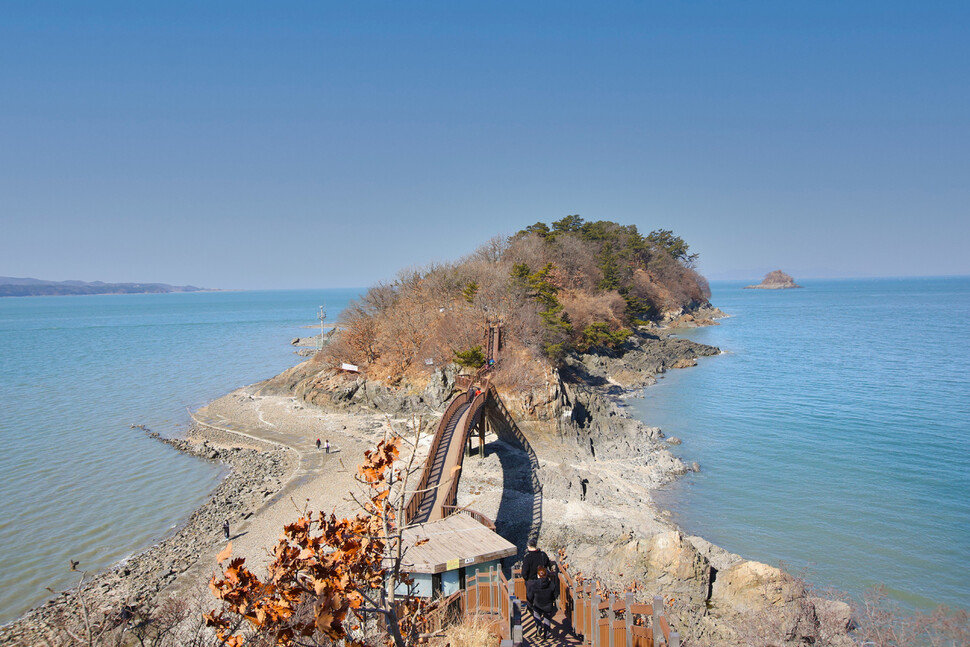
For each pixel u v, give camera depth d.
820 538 39.06
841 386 87.12
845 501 44.72
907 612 30.67
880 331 160.25
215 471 55.12
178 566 35.78
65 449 61.44
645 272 164.00
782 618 26.86
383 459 9.05
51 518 43.97
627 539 35.38
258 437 65.12
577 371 87.75
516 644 14.27
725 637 28.23
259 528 40.94
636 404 77.56
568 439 58.44
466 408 48.56
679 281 175.50
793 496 45.97
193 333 198.88
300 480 50.72
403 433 63.06
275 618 7.86
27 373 111.25
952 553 36.72
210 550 37.88
